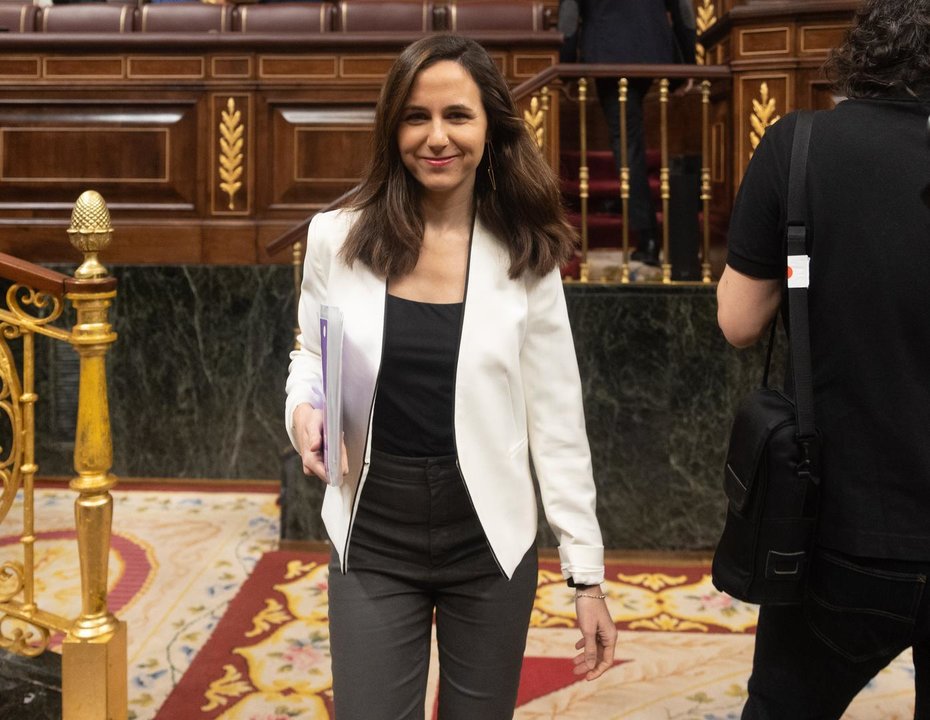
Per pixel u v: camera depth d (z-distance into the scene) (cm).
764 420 160
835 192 156
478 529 170
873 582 153
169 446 560
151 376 558
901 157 154
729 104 490
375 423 170
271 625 362
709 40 544
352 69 552
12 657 286
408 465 168
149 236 557
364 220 171
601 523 437
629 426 436
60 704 282
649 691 312
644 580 412
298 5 576
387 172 171
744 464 162
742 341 174
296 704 304
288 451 443
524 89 455
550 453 177
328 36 546
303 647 344
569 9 538
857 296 153
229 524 480
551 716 296
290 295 554
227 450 559
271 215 557
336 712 171
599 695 309
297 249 479
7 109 560
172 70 554
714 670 328
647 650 343
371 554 172
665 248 456
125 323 557
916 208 152
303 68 553
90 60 555
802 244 158
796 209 158
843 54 166
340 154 555
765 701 170
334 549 175
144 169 558
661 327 433
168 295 557
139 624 362
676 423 435
